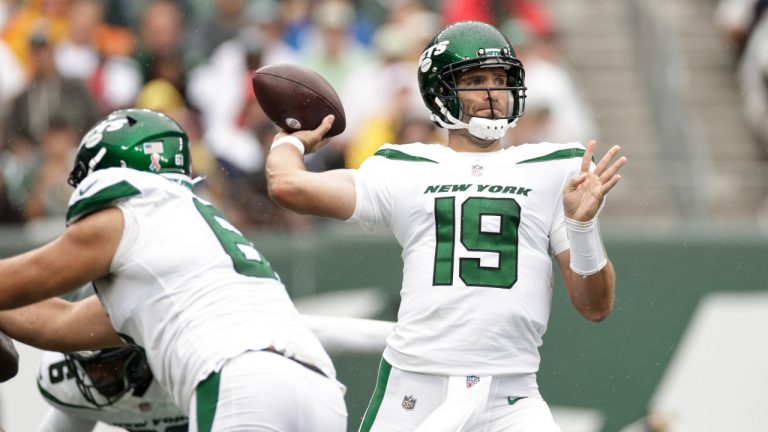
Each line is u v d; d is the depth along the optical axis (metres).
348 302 27.70
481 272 15.65
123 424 18.16
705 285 28.17
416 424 15.63
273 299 14.87
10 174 30.33
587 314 16.08
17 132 31.48
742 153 40.34
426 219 15.97
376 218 16.19
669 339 27.98
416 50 35.78
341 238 27.86
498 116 16.02
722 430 27.94
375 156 16.52
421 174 16.16
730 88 42.03
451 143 16.61
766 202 30.02
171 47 34.12
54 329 16.22
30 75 32.03
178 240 14.68
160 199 14.87
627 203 30.39
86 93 32.38
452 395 15.35
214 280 14.62
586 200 15.20
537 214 15.92
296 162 16.20
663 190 30.48
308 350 14.58
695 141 40.22
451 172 16.11
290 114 16.61
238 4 34.69
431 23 37.16
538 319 15.78
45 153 30.89
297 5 35.69
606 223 29.97
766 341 28.16
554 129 35.94
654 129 40.09
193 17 34.59
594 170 15.33
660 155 39.62
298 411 14.11
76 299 19.09
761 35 40.94
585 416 27.62
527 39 36.69
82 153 15.62
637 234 28.30
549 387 27.69
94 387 17.42
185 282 14.55
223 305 14.48
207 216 15.20
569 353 27.72
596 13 43.00
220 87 33.53
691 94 41.91
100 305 16.22
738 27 41.81
